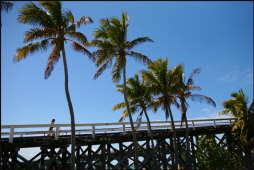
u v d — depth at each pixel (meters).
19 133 14.10
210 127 22.64
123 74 16.83
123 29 17.31
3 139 14.06
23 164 14.62
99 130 16.77
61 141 15.46
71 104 13.93
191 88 20.80
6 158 14.04
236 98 23.28
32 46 14.27
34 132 14.55
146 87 20.38
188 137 19.66
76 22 14.68
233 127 22.27
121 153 17.66
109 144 17.62
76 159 16.31
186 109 20.62
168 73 19.81
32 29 14.49
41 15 14.15
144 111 20.53
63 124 15.41
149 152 18.88
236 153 22.89
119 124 17.67
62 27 14.76
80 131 16.09
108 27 16.95
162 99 19.34
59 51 14.66
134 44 17.06
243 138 22.41
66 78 14.34
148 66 19.48
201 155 19.03
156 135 19.34
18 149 14.38
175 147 18.06
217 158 18.42
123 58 16.97
